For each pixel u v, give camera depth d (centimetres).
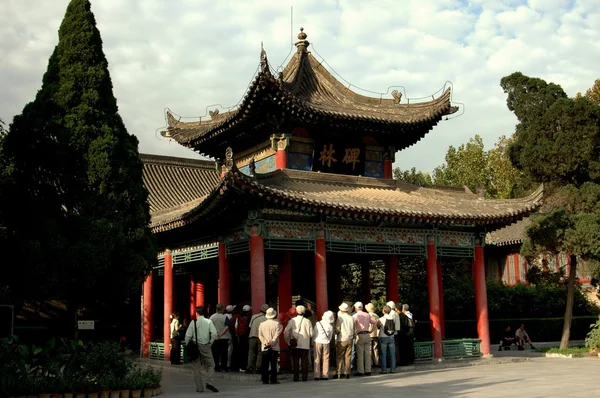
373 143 3453
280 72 2903
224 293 2953
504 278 6122
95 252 2336
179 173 5131
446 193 3403
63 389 1823
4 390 1728
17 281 2375
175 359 3130
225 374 2564
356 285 4950
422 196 3341
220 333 2692
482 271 3338
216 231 3047
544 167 4116
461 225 3284
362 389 2066
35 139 2477
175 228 3178
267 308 2534
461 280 5156
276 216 2766
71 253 2306
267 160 3216
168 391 2158
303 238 2822
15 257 2341
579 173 4081
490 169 7931
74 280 2364
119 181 2519
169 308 3428
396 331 2831
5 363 1777
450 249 3266
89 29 2658
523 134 4256
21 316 4009
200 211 2845
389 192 3291
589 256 3653
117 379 1948
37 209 2452
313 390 2072
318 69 3616
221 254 2992
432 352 3073
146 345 3631
